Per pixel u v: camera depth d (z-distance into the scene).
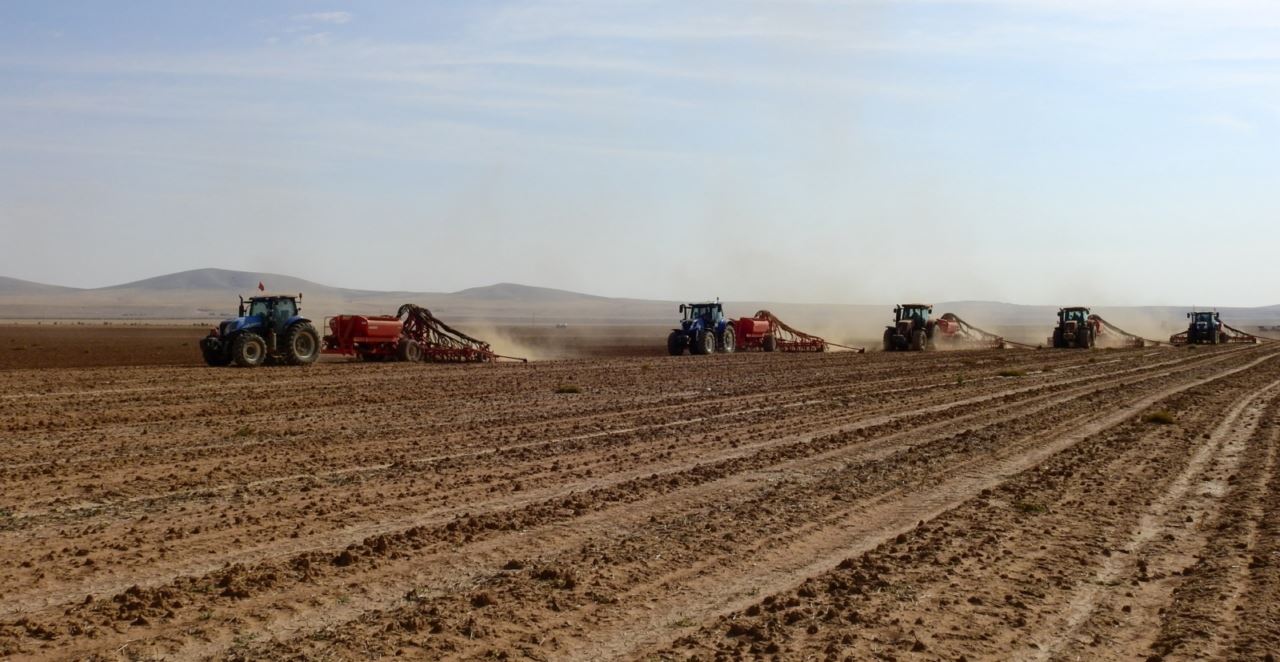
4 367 40.50
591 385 31.58
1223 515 12.75
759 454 17.27
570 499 13.16
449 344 45.53
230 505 12.63
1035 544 11.16
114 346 67.44
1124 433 20.56
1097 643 8.06
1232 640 8.08
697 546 10.84
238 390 28.31
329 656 7.40
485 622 8.23
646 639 7.96
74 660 7.29
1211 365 44.94
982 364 45.19
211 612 8.36
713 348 55.81
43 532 11.11
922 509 12.98
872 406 25.53
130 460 16.12
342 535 11.11
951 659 7.62
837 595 9.14
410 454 16.97
